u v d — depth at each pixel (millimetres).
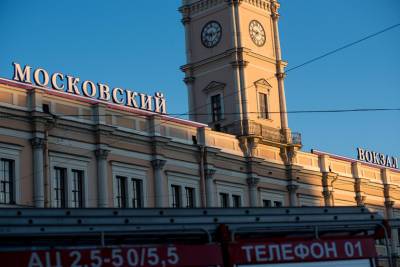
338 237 20922
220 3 63844
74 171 45125
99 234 18250
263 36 64938
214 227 19531
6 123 41469
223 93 62375
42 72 44812
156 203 49938
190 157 53469
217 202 55062
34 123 42531
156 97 52312
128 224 18625
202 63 64062
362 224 21438
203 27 64750
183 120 53469
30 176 42250
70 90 46188
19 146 41875
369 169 74062
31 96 42688
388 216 75562
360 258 20953
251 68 62719
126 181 48344
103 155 46438
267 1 66125
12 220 17500
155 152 50312
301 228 20594
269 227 20172
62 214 18062
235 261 19391
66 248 17750
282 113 64562
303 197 63969
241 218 19938
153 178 50281
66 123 44344
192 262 18906
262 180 59719
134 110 49531
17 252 17344
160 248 18672
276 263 19875
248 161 58344
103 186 46156
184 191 52500
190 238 19516
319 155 67125
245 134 59375
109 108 47500
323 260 20469
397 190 77938
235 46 62094
